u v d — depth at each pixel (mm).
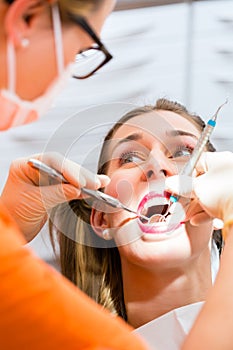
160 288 1019
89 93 1403
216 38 1384
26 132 1409
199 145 934
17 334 518
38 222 1088
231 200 853
